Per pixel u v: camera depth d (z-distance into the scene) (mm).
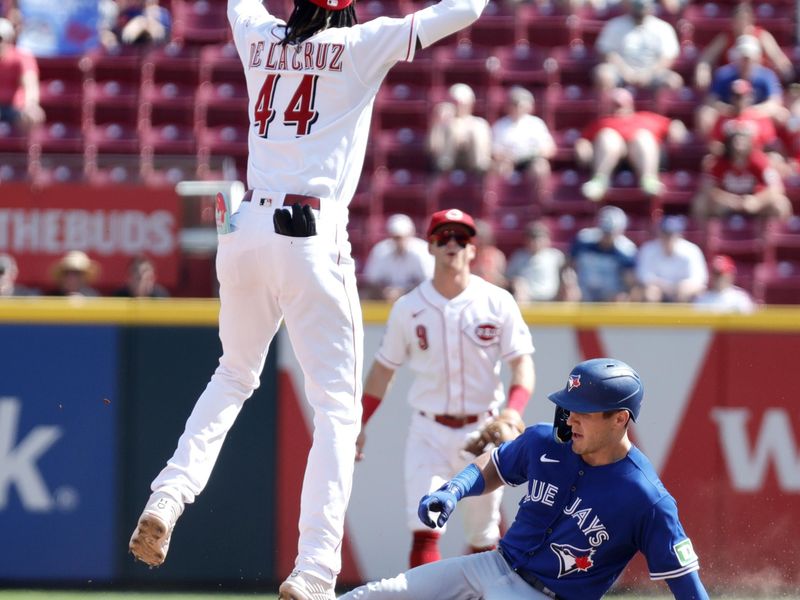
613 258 40125
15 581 27766
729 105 48875
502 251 45844
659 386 28062
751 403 28031
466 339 22438
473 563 16594
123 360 27844
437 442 22578
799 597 27188
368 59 15586
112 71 52000
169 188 35531
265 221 15547
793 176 48094
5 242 35562
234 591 27672
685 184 48438
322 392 15836
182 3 55438
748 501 27984
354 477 28000
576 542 15906
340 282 15664
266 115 15898
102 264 35500
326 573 15648
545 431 16344
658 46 52156
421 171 49812
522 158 48312
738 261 45656
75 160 37156
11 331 27750
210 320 27891
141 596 27109
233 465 28016
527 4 55625
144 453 27828
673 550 15508
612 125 48062
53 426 27828
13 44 51094
